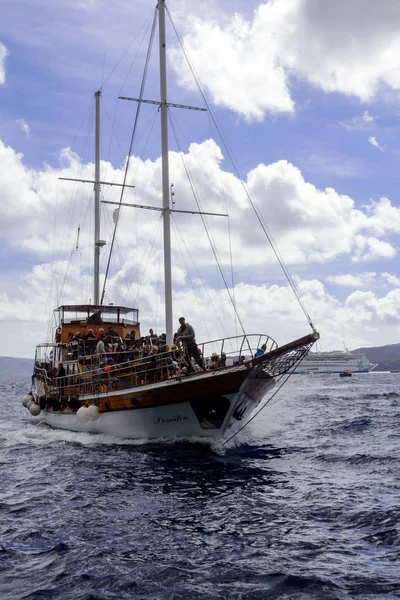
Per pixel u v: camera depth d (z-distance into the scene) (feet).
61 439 67.82
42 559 27.04
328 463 49.57
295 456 53.52
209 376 54.90
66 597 22.58
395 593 22.17
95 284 129.08
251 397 59.72
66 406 73.87
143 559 26.68
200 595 22.52
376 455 52.75
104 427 66.13
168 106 85.40
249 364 53.36
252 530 30.73
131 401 60.59
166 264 81.25
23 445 64.44
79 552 27.76
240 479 43.32
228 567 25.39
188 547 28.25
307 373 577.84
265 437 68.33
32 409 83.97
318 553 26.89
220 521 32.55
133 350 69.21
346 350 619.67
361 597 21.91
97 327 88.07
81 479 44.62
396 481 41.47
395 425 80.53
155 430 60.39
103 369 66.33
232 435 61.05
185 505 36.22
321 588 22.82
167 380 57.57
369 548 27.37
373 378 458.50
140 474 45.80
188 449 57.36
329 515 32.99
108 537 30.09
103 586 23.57
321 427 79.15
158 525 32.09
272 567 25.26
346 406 126.11
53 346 86.74
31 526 32.45
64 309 88.22
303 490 39.27
